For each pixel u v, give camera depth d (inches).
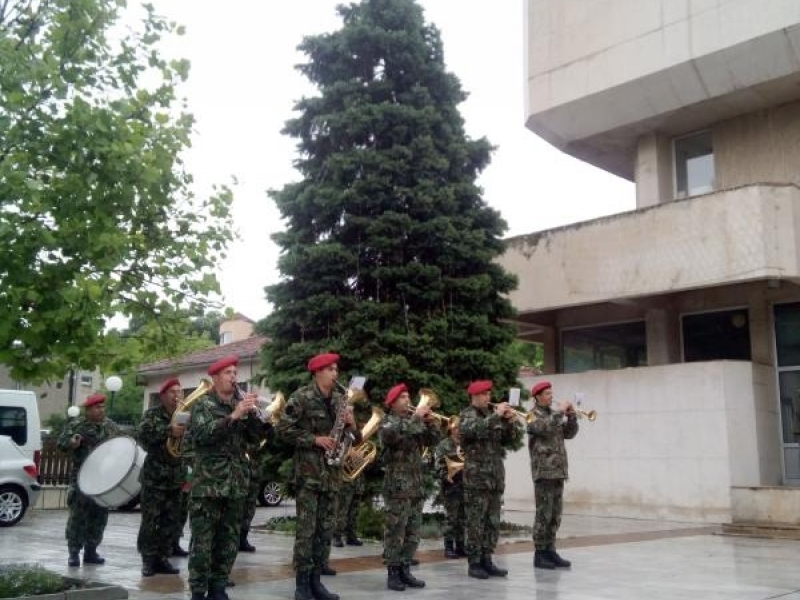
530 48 856.3
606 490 744.3
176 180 339.3
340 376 536.7
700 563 426.3
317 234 596.4
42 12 325.4
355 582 350.3
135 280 339.3
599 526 646.5
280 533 557.6
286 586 333.7
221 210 360.5
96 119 293.3
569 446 778.2
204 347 380.2
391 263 576.7
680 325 813.2
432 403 357.1
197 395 327.9
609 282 762.2
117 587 302.7
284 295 579.2
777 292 745.0
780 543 536.1
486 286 579.2
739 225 680.4
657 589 337.7
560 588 337.1
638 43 759.7
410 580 338.0
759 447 698.2
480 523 367.9
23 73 292.4
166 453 367.6
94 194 297.7
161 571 370.3
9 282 287.9
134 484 348.5
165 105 351.6
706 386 690.8
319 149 617.0
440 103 620.7
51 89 299.4
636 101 777.6
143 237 328.5
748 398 696.4
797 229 673.0
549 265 809.5
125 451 351.6
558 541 528.1
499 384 573.6
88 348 298.2
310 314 558.3
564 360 914.7
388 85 600.4
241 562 409.1
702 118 799.1
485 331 577.3
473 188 599.8
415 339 544.4
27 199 283.3
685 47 723.4
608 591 330.6
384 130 590.2
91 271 303.1
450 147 601.9
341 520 478.6
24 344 295.7
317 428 305.6
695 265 705.0
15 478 631.2
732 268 681.0
